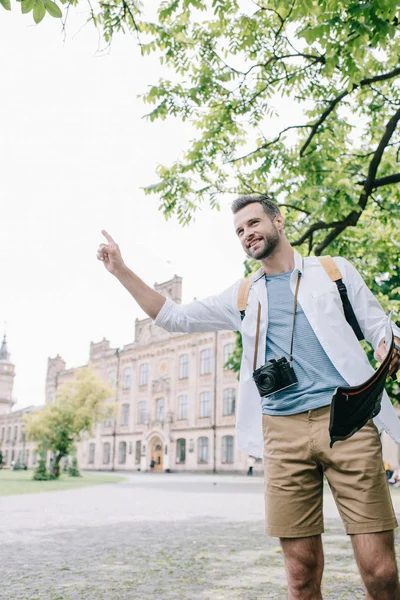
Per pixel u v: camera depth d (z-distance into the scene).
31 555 6.41
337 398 1.91
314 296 2.33
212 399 47.44
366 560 2.03
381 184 7.83
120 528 9.09
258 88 8.59
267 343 2.42
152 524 9.71
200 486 25.11
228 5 6.75
